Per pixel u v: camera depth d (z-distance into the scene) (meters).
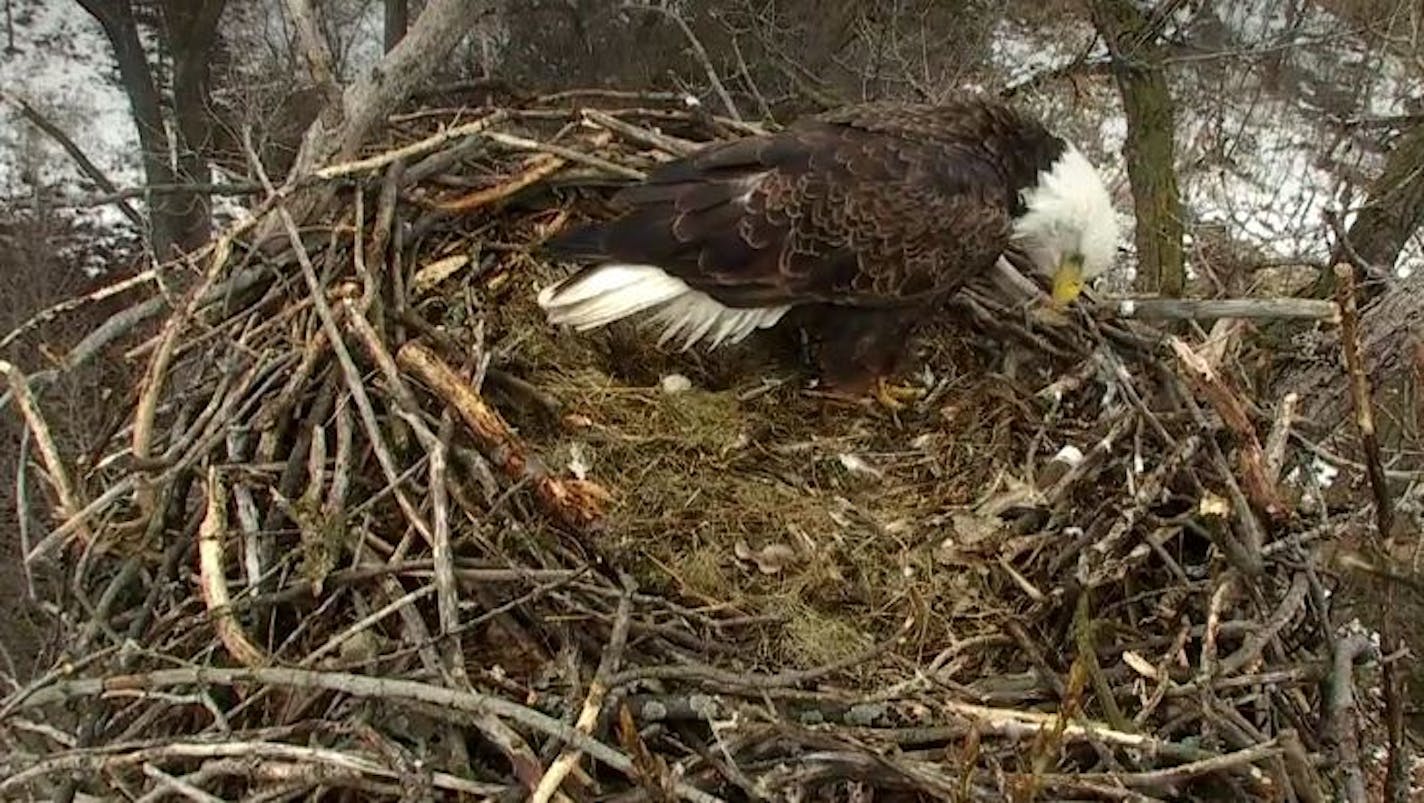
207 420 3.30
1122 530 3.28
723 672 2.86
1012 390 4.01
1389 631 2.88
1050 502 3.54
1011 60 8.52
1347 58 9.05
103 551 3.12
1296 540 3.23
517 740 2.59
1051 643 3.29
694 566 3.37
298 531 3.11
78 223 9.72
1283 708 3.19
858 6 7.87
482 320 3.81
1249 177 8.53
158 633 2.91
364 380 3.43
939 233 3.72
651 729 2.83
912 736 2.85
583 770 2.68
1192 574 3.41
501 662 2.99
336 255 3.74
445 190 4.14
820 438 3.90
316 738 2.78
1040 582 3.43
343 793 2.77
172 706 2.85
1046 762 2.26
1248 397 3.92
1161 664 2.97
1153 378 4.00
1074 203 3.96
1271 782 2.74
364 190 3.92
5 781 2.53
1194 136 8.58
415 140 4.46
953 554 3.50
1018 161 3.99
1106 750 2.73
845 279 3.71
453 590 2.81
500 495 3.17
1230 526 3.37
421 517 3.12
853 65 8.10
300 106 8.43
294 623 3.07
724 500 3.59
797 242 3.65
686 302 3.75
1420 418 5.13
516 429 3.66
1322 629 3.13
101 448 3.38
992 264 3.99
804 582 3.38
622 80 7.76
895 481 3.79
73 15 12.01
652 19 7.79
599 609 3.08
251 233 3.84
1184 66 8.22
